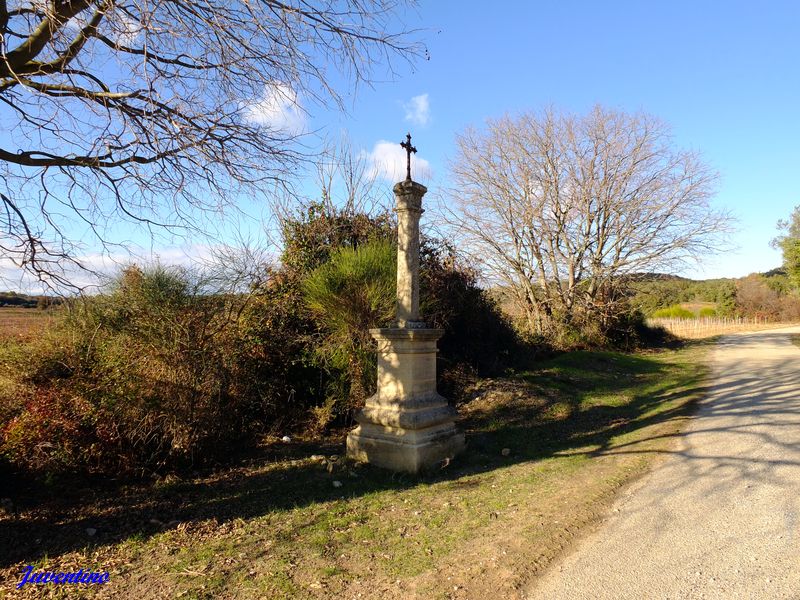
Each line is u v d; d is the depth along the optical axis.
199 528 4.71
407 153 6.95
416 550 4.13
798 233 36.22
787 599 3.16
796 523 4.27
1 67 4.56
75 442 5.77
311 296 9.09
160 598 3.48
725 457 6.32
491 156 23.67
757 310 54.03
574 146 23.30
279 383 8.69
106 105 5.23
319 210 11.37
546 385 13.06
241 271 8.19
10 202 5.04
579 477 5.94
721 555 3.79
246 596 3.48
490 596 3.37
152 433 6.24
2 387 5.94
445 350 12.40
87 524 4.83
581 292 24.89
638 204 23.50
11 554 4.18
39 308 6.75
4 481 5.57
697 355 22.28
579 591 3.39
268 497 5.60
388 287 9.09
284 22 5.27
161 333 6.45
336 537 4.45
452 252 13.26
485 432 8.89
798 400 9.99
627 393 12.93
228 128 5.59
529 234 23.69
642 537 4.17
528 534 4.32
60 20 4.59
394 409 6.71
